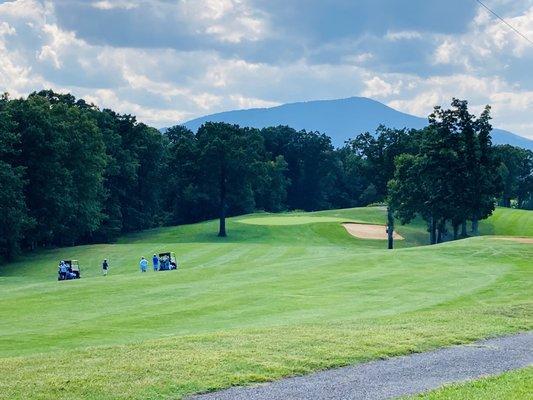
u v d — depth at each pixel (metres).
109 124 106.25
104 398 13.79
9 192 71.25
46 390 14.32
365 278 43.22
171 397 14.01
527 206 185.00
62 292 40.31
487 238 63.34
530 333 22.08
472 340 20.70
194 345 19.09
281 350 18.33
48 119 80.69
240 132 109.31
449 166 84.94
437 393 14.10
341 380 15.56
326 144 172.25
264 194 150.50
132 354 17.88
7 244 72.94
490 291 37.78
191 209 132.38
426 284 40.62
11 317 32.53
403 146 96.94
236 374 15.71
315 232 104.00
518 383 15.08
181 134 160.50
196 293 38.72
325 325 23.38
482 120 85.81
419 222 114.75
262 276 45.25
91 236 103.25
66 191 80.62
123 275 49.00
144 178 116.00
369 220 117.38
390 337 20.45
